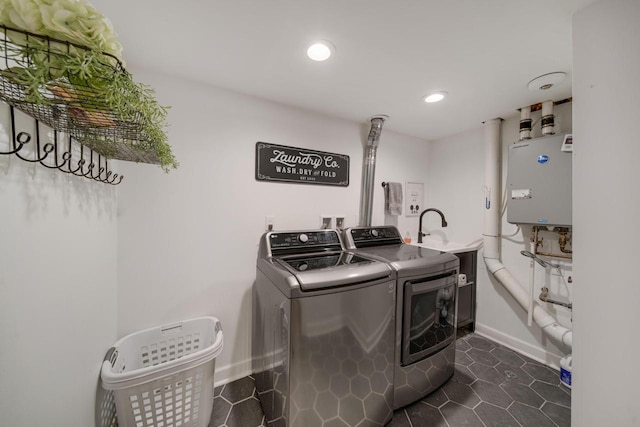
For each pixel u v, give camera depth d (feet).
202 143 5.19
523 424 4.47
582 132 3.08
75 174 2.81
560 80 4.89
